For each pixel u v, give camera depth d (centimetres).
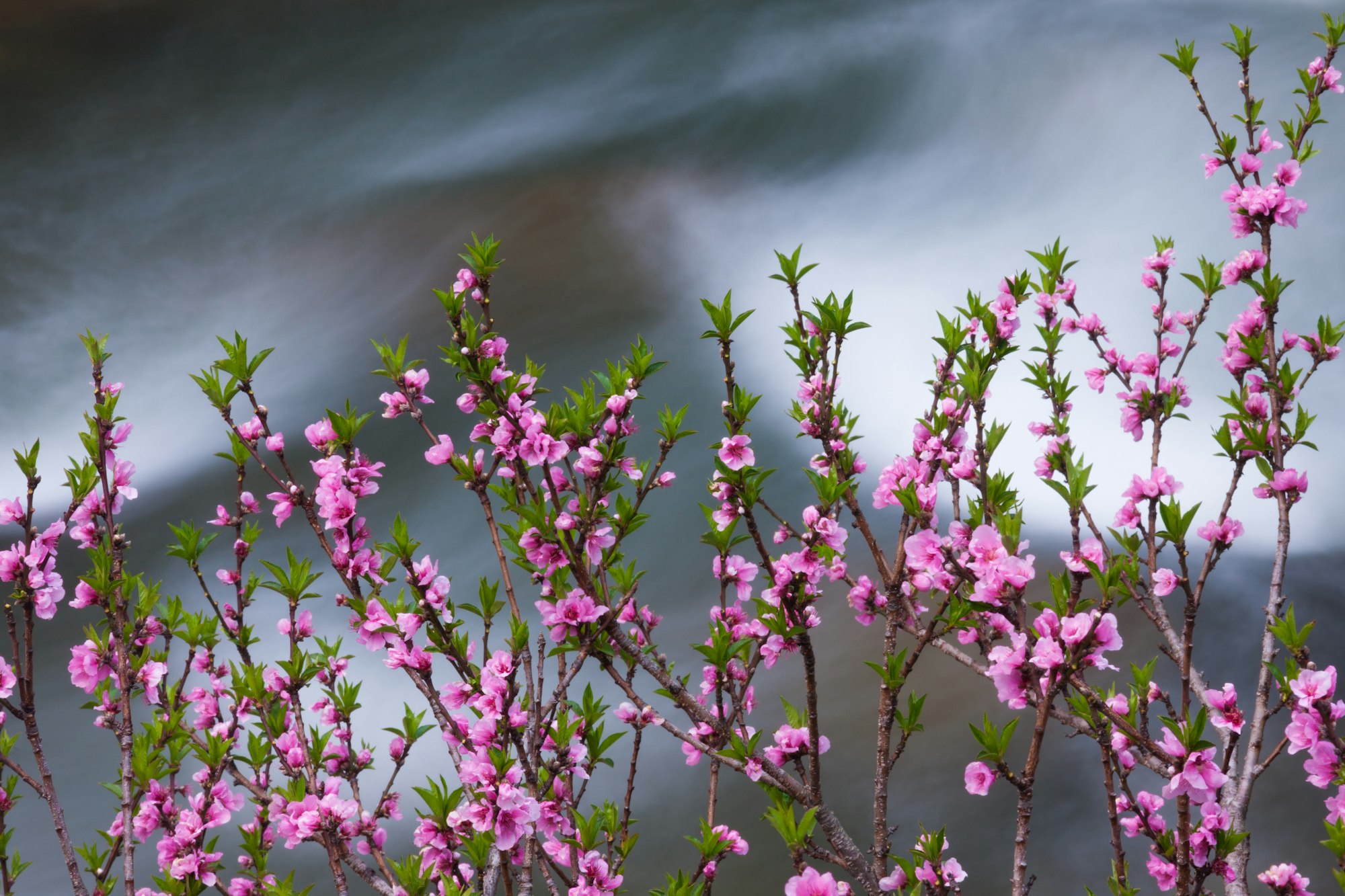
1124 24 2106
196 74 2456
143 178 2150
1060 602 225
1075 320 395
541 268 1800
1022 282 332
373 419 1460
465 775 245
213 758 319
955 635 328
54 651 1116
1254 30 1978
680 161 2111
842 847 295
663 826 757
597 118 2270
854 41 2286
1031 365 390
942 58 2158
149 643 355
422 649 269
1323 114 1698
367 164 2212
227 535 1246
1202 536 300
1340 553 1016
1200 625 892
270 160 2225
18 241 1939
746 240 1864
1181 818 242
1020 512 254
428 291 1778
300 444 1458
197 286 1872
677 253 1841
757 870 704
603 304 1684
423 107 2362
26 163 2159
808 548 288
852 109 2142
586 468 284
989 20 2191
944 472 323
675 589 1066
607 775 811
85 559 1280
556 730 278
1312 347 325
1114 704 307
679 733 297
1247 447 306
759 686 876
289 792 309
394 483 1301
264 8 2641
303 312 1778
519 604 1030
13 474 1488
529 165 2142
